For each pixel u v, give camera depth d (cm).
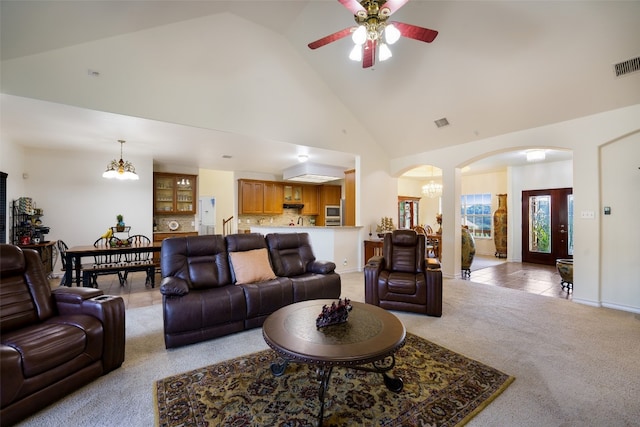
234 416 168
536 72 356
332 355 157
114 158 577
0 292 196
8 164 445
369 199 626
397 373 213
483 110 439
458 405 178
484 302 389
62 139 458
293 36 440
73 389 188
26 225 458
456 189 541
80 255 411
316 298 338
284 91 472
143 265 454
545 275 581
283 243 377
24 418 164
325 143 539
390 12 224
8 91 290
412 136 562
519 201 774
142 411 173
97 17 285
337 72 478
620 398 186
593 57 316
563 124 402
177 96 380
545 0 285
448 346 259
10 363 156
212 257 322
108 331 212
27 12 240
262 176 846
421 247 382
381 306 356
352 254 611
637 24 275
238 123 431
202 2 340
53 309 220
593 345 261
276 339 176
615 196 367
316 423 162
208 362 232
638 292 351
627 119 349
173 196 692
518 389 195
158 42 356
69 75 316
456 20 336
